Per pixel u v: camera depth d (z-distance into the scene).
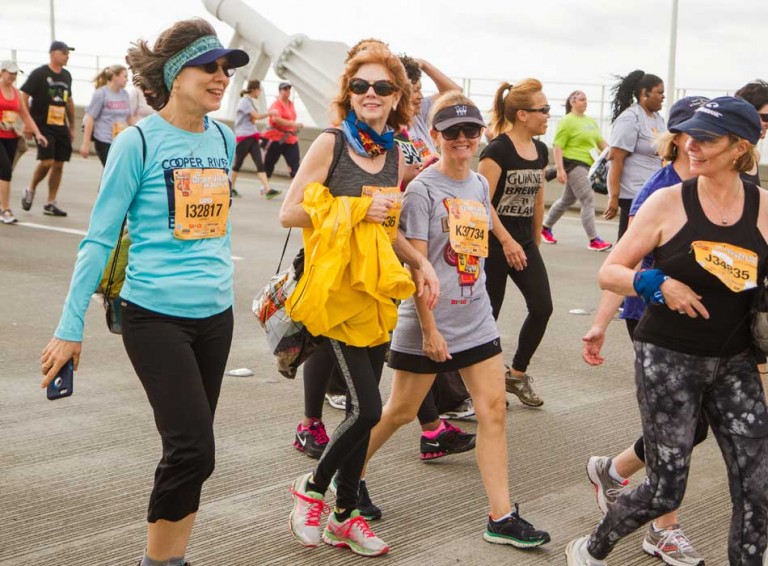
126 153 3.06
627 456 3.96
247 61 3.17
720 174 3.14
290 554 3.78
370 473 4.67
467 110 3.98
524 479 4.66
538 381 6.36
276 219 13.88
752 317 3.13
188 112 3.13
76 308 3.04
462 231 3.95
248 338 7.24
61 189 16.12
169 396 3.07
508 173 5.30
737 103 3.08
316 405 4.80
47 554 3.69
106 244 3.06
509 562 3.78
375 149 3.60
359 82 3.54
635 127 8.13
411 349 3.99
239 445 4.97
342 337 3.59
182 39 3.08
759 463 3.19
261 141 18.77
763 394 3.24
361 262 3.51
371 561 3.75
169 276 3.12
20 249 10.32
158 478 3.12
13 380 5.95
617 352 7.17
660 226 3.19
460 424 5.39
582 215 12.09
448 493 4.45
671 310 3.18
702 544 4.00
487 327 4.02
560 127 12.02
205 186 3.17
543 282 5.55
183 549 3.21
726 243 3.12
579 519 4.21
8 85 11.73
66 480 4.41
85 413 5.38
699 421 3.73
